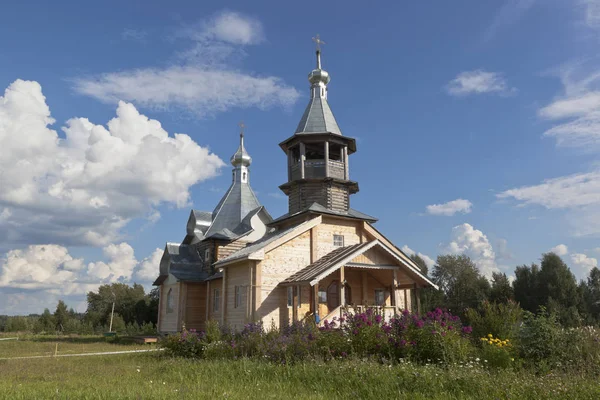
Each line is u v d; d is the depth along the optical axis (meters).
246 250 24.50
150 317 63.56
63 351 23.81
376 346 12.59
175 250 35.47
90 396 8.31
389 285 25.31
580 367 10.78
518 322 16.19
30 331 60.16
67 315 66.38
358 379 9.47
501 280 51.22
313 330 13.98
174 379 11.34
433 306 53.72
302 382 10.10
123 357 18.53
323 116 28.27
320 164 27.06
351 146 28.94
